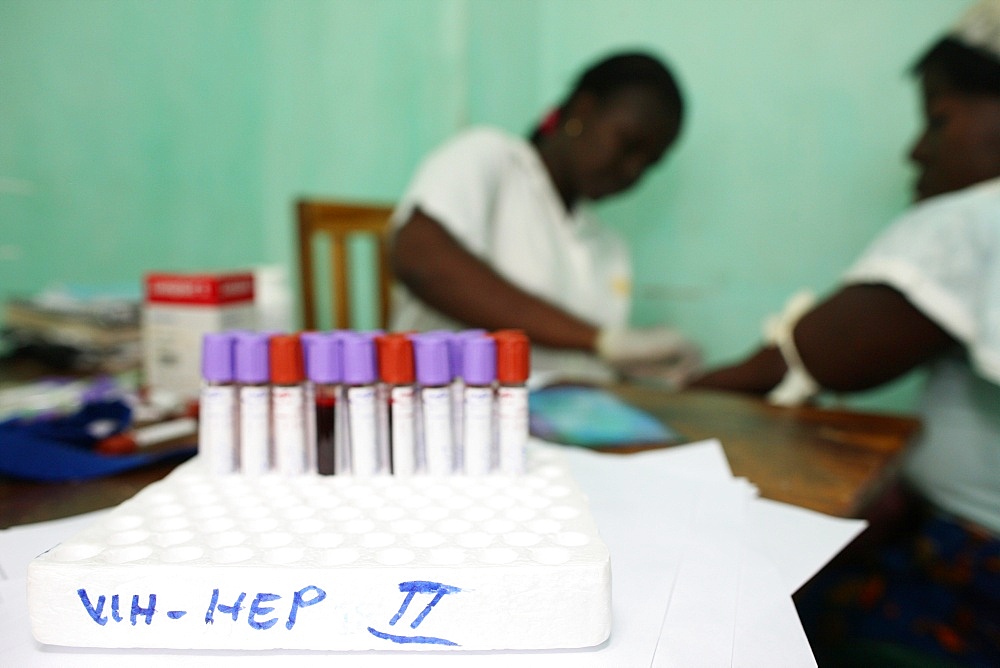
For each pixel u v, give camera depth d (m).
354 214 1.28
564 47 1.39
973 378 0.93
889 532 0.99
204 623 0.30
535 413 0.76
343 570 0.30
